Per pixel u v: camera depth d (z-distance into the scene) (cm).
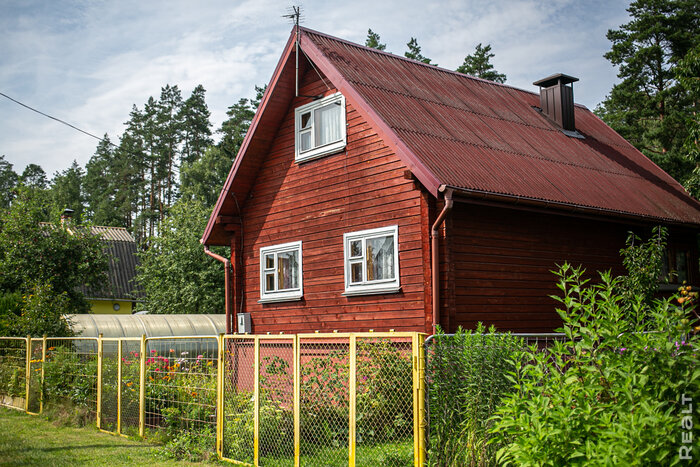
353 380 776
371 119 1274
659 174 1880
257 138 1599
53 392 1409
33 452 1005
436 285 1148
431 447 715
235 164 1630
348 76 1380
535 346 615
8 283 2383
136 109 6612
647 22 3450
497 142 1441
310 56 1458
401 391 778
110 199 6531
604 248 1505
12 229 2439
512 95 1888
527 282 1309
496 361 754
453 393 744
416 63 1712
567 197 1323
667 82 3478
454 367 750
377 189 1321
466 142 1348
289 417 894
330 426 836
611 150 1866
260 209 1645
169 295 3522
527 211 1339
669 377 490
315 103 1503
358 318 1336
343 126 1412
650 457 456
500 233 1277
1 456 970
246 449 905
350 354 784
